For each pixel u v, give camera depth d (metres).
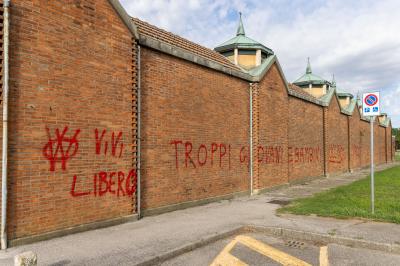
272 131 15.05
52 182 6.57
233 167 12.43
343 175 24.38
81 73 7.17
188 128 10.27
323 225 7.68
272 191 14.62
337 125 25.03
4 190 5.80
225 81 12.14
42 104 6.45
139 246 6.07
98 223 7.38
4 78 5.86
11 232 5.94
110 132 7.76
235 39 16.50
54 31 6.68
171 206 9.52
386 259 5.75
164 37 10.73
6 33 5.88
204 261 5.64
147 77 8.94
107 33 7.77
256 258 5.80
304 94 20.03
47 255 5.54
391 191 13.61
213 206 10.49
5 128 5.83
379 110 8.96
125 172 8.10
